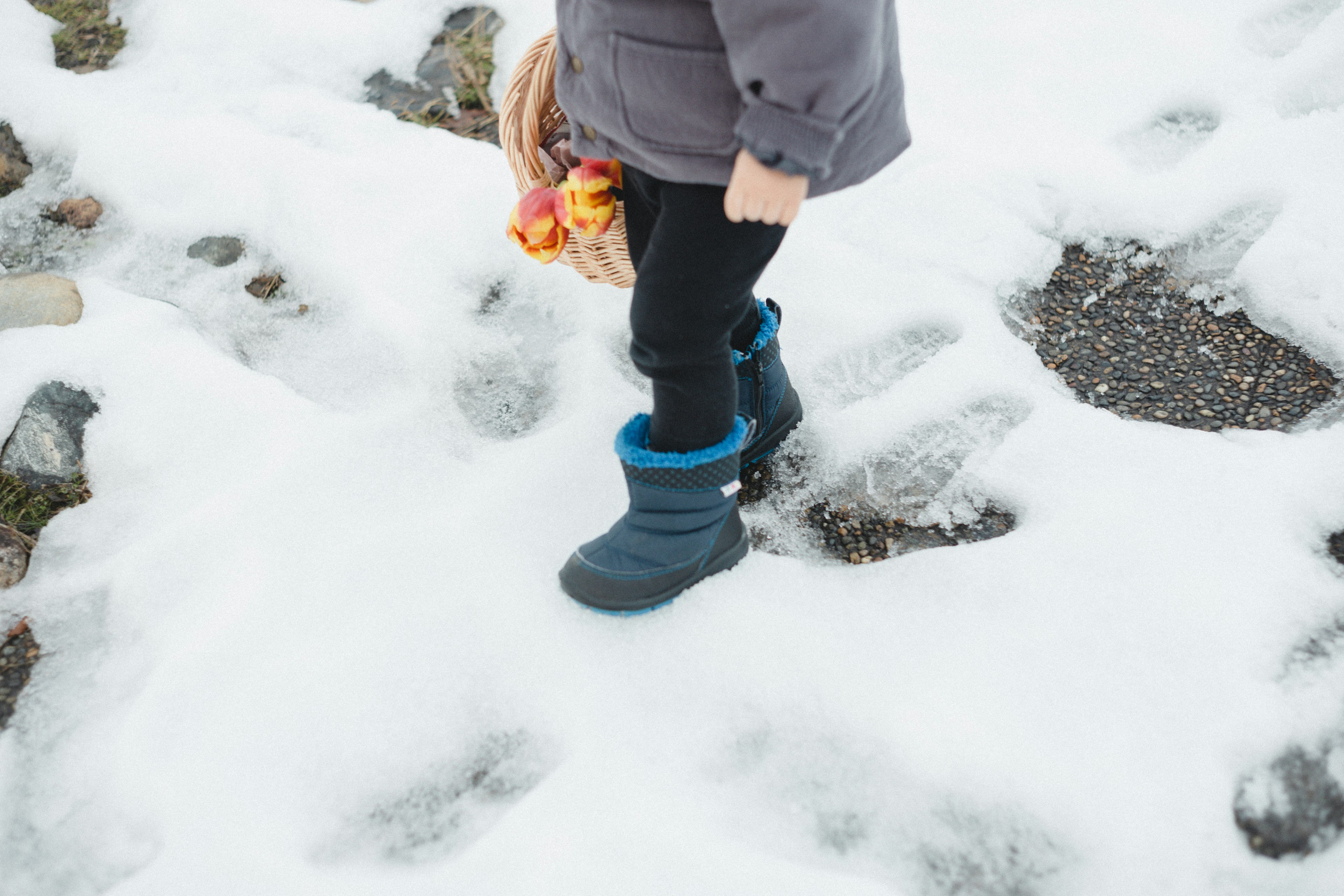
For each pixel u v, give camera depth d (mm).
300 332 1889
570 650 1362
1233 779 1171
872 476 1606
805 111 902
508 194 2084
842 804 1193
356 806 1228
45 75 2346
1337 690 1236
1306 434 1553
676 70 985
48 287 1842
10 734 1306
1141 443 1579
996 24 2461
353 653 1366
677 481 1289
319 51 2502
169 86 2375
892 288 1871
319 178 2094
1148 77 2256
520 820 1181
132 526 1538
